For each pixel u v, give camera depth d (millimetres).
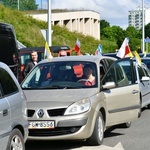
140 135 10719
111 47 61438
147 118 13578
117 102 10031
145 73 15383
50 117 8602
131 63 11383
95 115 8969
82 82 9711
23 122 7422
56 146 9359
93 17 72812
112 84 9695
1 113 6617
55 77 9977
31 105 8711
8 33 11805
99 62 10234
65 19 63656
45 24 48250
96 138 9109
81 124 8641
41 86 9789
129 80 10992
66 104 8703
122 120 10250
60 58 10688
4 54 11484
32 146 9430
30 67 14828
